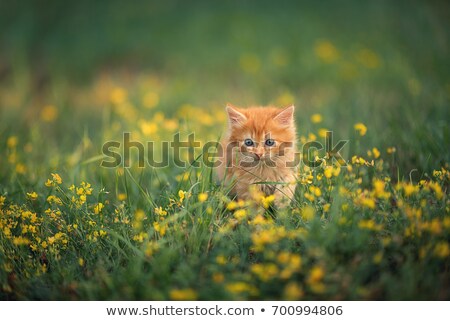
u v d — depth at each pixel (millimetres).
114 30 14977
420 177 5293
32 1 17156
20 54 13750
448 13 12969
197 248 4250
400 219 4219
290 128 5645
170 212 4828
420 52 10750
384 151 6121
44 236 4742
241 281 3863
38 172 6328
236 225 4738
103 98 11016
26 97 11031
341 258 3922
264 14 15234
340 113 8000
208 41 13836
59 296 4098
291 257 3824
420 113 7230
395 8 14188
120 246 4578
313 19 14469
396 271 3955
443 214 4277
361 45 11992
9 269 4285
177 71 12367
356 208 4277
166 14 16000
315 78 10812
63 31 15391
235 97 10031
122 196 5258
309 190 4930
